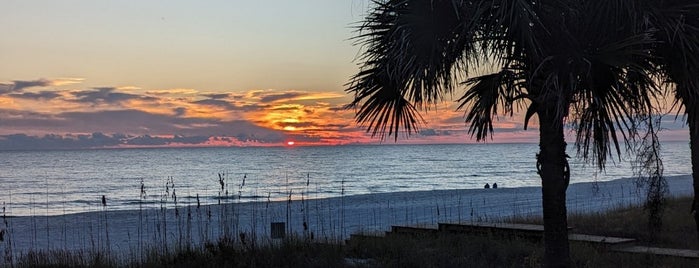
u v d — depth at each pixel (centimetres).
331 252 955
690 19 543
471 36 520
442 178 6775
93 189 5497
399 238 1100
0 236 1012
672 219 1363
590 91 521
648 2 531
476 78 575
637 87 542
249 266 870
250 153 18875
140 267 920
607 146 582
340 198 3209
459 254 964
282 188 5053
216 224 1794
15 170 9181
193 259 912
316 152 19612
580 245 1010
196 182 6150
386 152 19150
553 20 511
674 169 7250
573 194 3172
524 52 535
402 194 3516
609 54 504
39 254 1026
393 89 621
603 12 513
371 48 600
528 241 1085
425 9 538
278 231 1122
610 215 1505
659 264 905
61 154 19962
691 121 734
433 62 549
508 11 499
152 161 12862
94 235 1762
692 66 543
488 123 597
